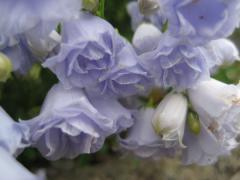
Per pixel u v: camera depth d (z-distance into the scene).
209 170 0.22
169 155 0.16
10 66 0.14
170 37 0.14
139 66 0.14
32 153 0.22
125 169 0.22
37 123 0.14
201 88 0.15
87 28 0.14
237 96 0.14
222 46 0.16
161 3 0.13
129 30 0.21
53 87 0.14
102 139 0.14
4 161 0.11
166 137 0.14
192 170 0.22
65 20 0.13
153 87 0.15
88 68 0.14
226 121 0.14
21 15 0.13
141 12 0.15
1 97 0.20
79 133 0.14
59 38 0.14
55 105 0.14
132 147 0.16
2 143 0.13
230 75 0.19
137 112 0.16
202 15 0.13
